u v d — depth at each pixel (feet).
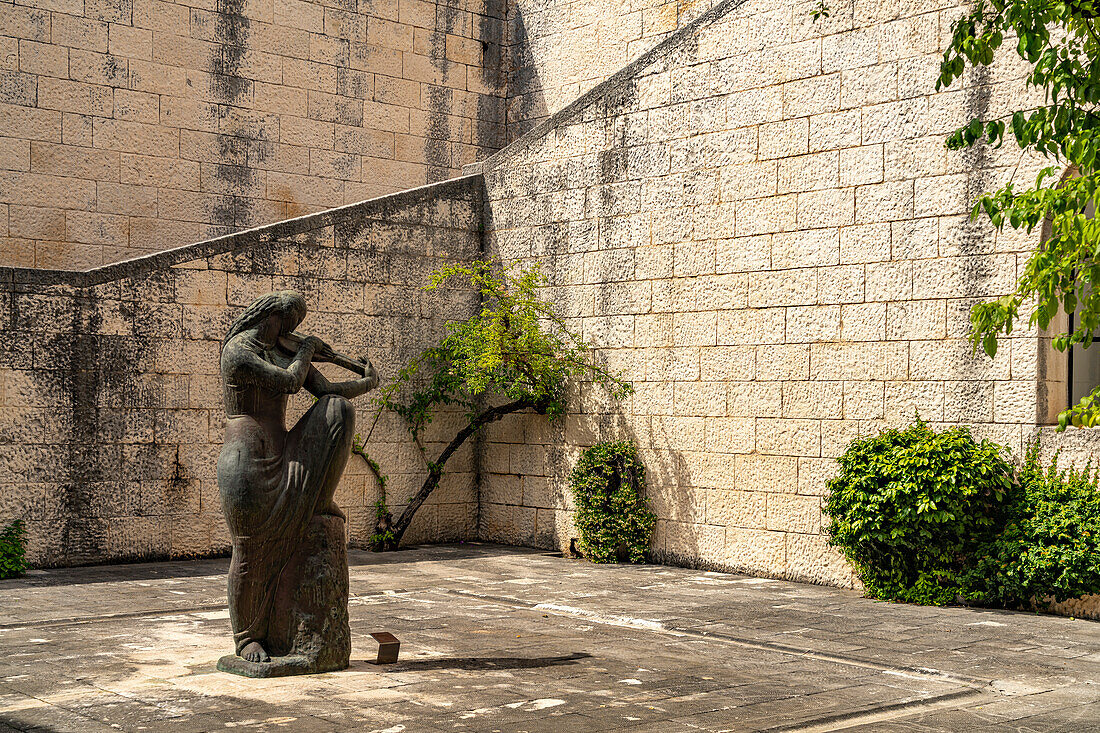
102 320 36.32
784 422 35.94
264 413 22.16
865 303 34.19
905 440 32.19
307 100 48.65
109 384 36.47
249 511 21.52
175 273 37.76
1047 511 29.73
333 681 21.49
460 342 42.60
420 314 43.57
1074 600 29.45
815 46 35.65
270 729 18.24
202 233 45.83
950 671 23.13
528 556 41.14
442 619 28.63
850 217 34.63
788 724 18.92
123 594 31.35
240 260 39.06
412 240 43.37
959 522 30.66
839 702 20.51
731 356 37.42
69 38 42.65
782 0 36.47
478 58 54.24
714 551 37.60
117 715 18.99
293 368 22.07
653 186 39.86
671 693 20.97
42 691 20.59
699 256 38.42
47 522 35.40
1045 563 28.99
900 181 33.55
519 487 43.91
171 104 45.03
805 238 35.68
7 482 34.60
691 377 38.50
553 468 42.65
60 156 42.47
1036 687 22.03
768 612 29.84
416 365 43.21
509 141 54.90
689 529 38.37
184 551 38.04
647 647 25.38
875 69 34.22
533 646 25.25
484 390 44.70
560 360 41.65
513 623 28.22
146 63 44.42
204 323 38.40
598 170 41.57
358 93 50.19
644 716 19.29
